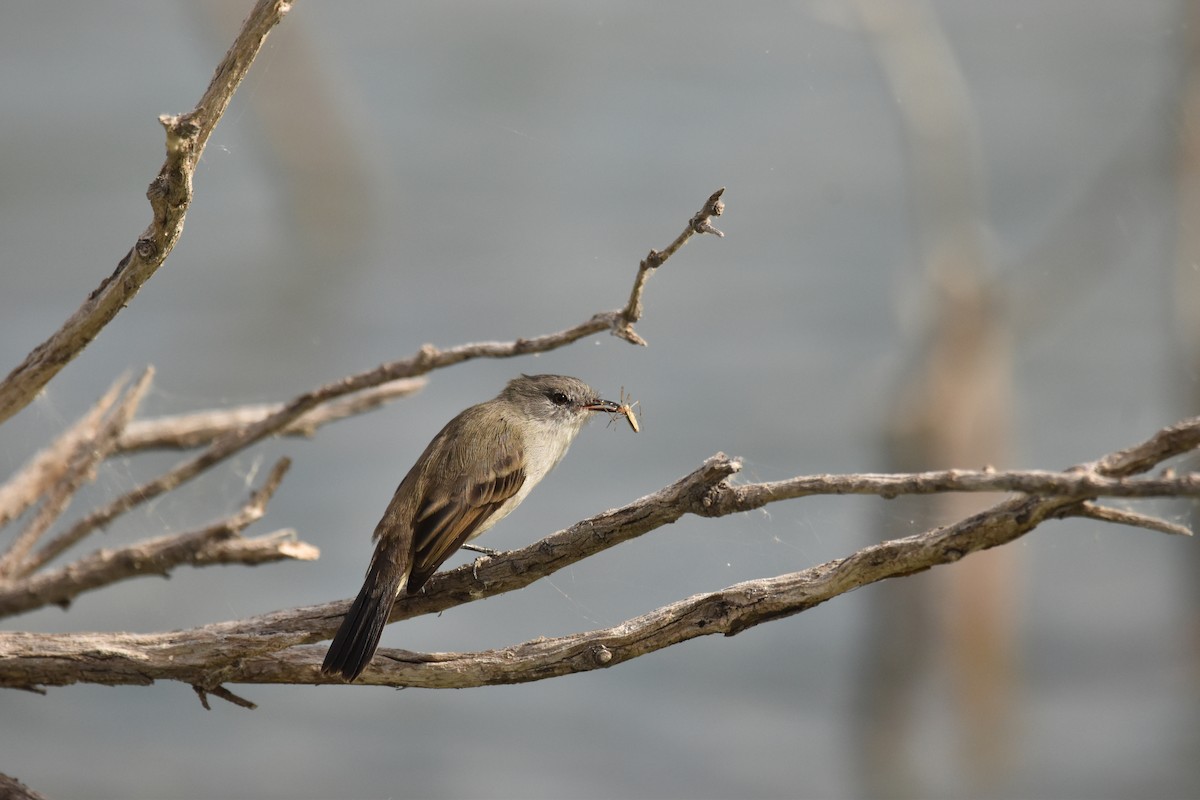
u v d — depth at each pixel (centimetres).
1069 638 1523
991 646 1465
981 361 1490
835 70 2367
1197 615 1509
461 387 1825
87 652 556
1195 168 1505
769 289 1994
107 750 1288
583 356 1870
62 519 1283
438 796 1259
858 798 1340
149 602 1436
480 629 1395
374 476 1619
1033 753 1384
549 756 1327
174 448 821
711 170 2294
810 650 1496
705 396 1755
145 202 2195
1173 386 1619
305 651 568
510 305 2012
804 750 1371
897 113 1833
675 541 1416
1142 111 1831
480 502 727
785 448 1612
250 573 1499
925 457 1466
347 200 2281
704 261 2112
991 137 2169
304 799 1233
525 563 581
